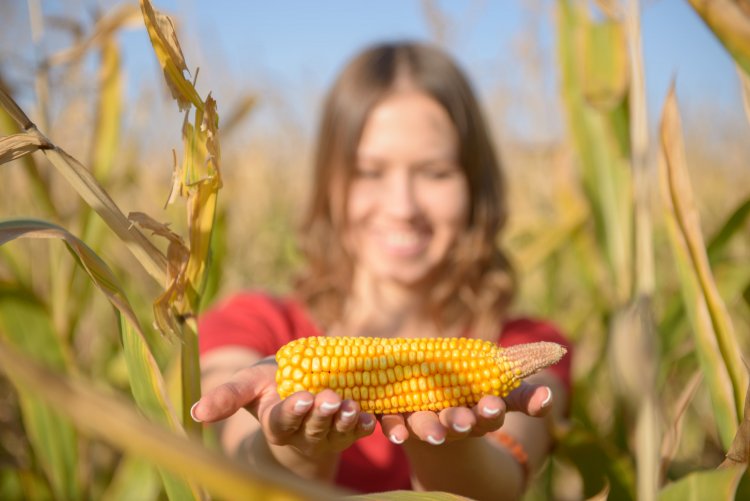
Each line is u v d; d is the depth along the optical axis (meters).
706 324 1.19
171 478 0.97
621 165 1.87
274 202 5.85
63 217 2.06
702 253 1.20
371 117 2.15
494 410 0.88
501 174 2.39
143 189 3.24
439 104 2.18
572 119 1.97
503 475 1.29
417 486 1.25
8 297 1.73
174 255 1.02
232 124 2.74
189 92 0.98
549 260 3.43
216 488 0.48
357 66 2.21
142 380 0.98
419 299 2.35
